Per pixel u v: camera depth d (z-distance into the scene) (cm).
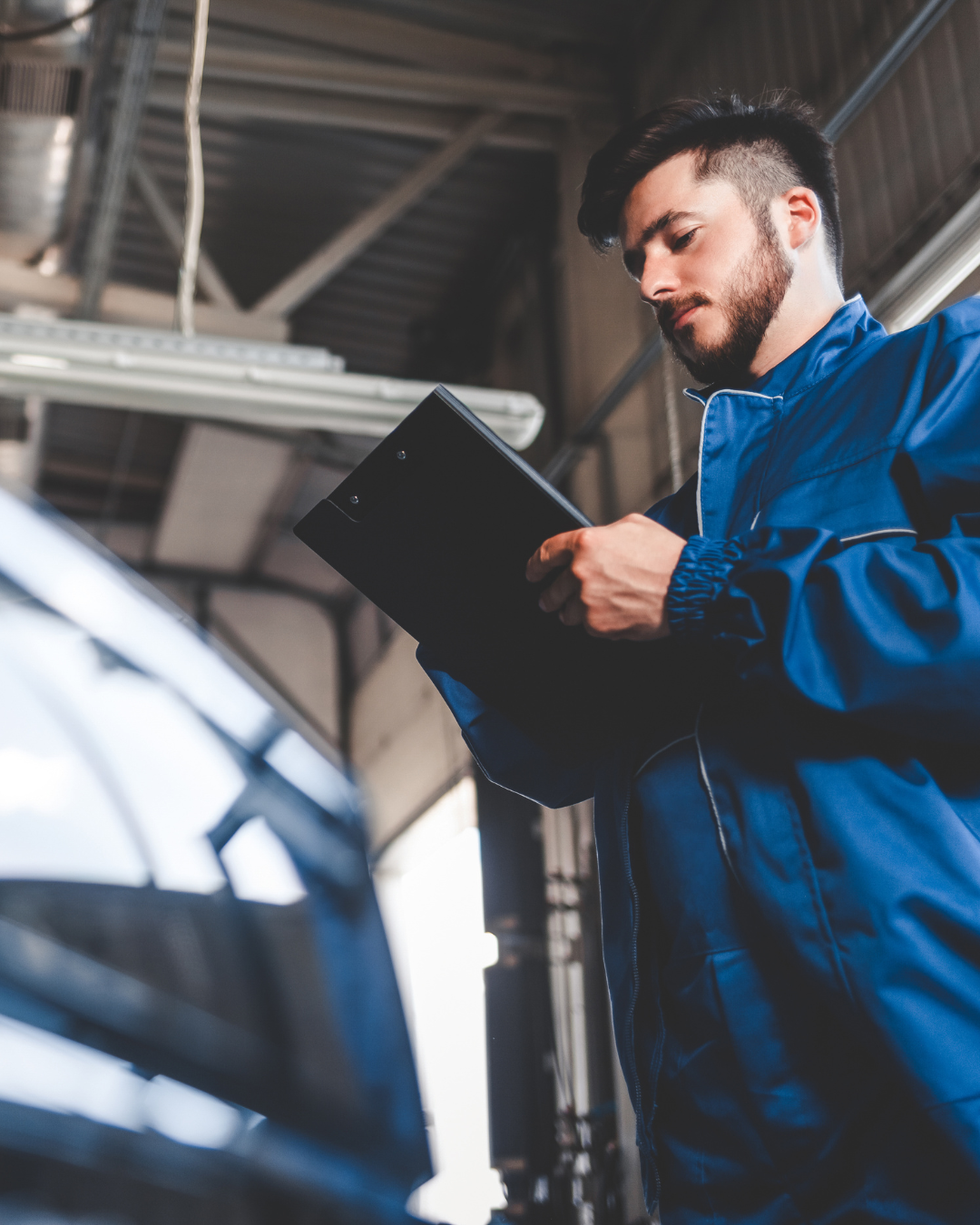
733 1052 79
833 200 111
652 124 108
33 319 399
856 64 437
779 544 80
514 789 114
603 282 601
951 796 77
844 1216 73
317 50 596
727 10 527
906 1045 70
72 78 480
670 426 527
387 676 952
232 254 726
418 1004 835
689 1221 81
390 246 725
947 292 377
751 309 103
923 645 72
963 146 379
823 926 74
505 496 87
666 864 84
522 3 592
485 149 656
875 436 86
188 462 866
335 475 895
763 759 81
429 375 813
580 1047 533
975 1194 69
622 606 82
